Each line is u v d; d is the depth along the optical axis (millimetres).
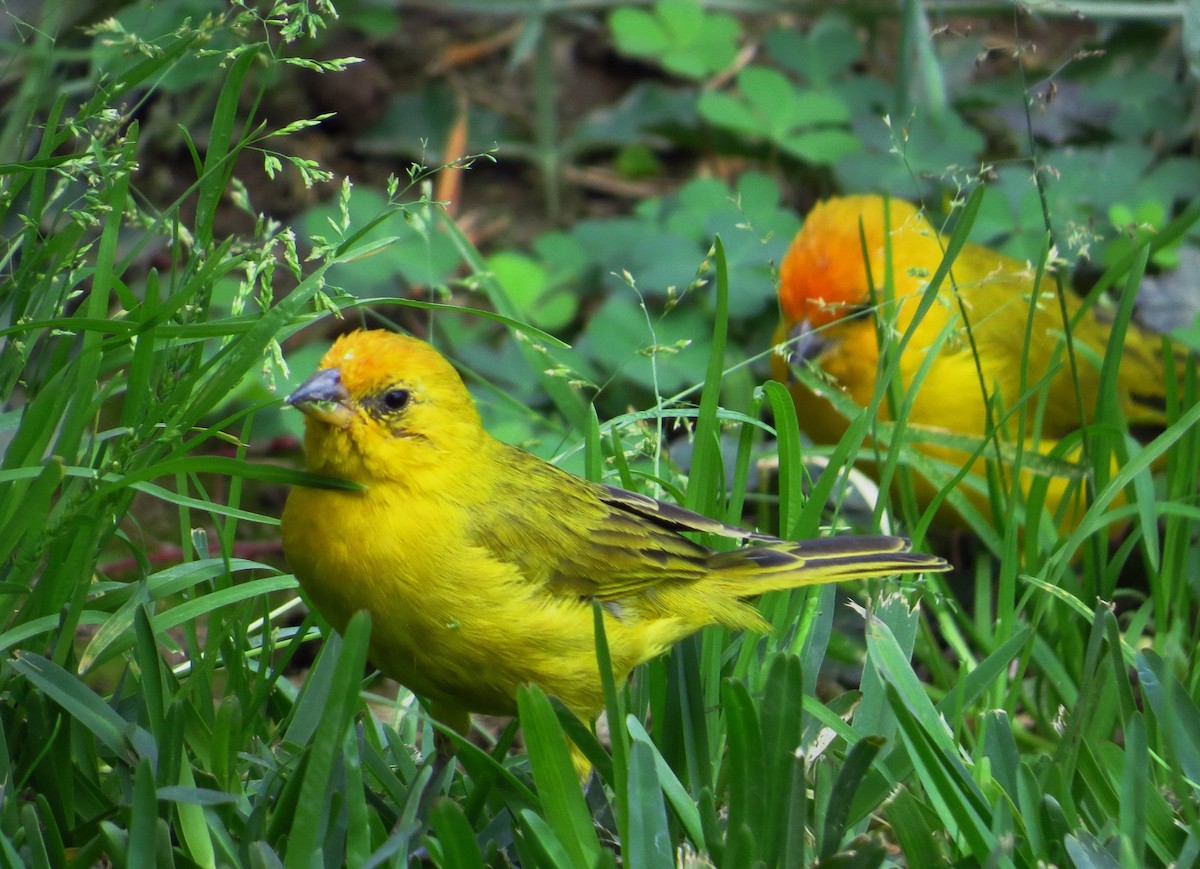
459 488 6828
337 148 15398
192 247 6926
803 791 5945
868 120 14180
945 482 8953
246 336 6289
